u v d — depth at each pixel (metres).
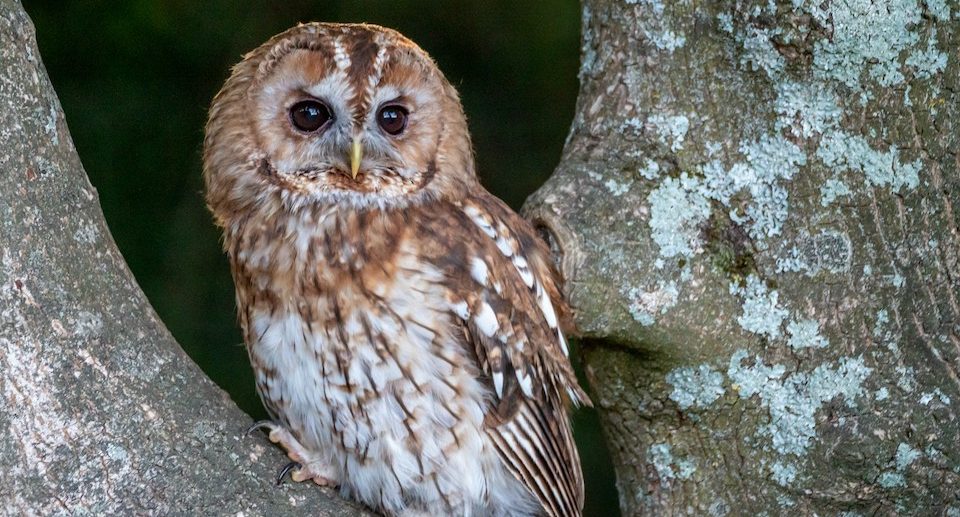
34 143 5.08
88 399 5.08
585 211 5.21
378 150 5.20
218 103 5.22
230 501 5.11
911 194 5.19
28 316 5.07
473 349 5.20
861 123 5.19
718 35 5.20
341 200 5.19
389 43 5.21
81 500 5.07
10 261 5.07
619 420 5.24
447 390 5.19
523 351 5.21
